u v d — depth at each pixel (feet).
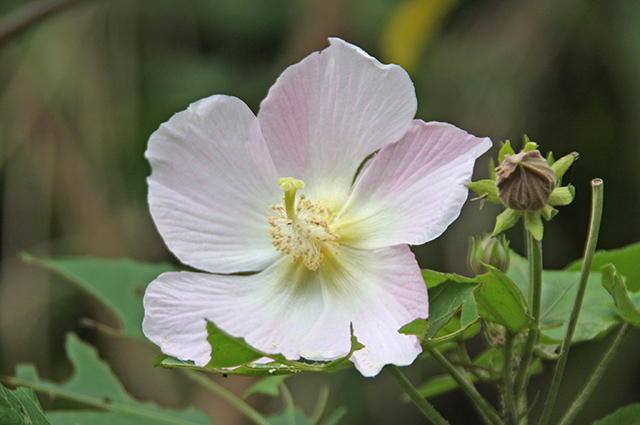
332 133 2.63
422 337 2.51
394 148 2.61
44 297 3.76
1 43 3.19
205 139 2.62
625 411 2.62
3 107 3.72
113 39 3.96
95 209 3.88
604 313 2.65
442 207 2.54
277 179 2.65
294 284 2.63
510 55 4.00
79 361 2.85
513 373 2.64
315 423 2.76
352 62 2.62
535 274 2.56
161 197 2.60
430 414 2.52
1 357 3.66
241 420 3.39
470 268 2.65
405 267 2.56
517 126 3.91
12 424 2.51
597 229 2.51
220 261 2.62
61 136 3.82
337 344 2.56
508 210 2.52
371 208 2.62
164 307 2.57
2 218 4.00
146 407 2.84
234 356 2.48
